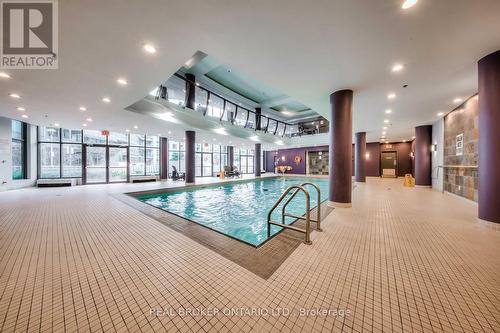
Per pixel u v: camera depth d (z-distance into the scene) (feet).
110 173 33.65
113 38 8.55
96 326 3.95
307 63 10.72
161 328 3.89
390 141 45.16
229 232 12.30
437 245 7.74
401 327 3.86
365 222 10.85
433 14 7.07
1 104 16.80
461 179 18.02
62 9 6.93
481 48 9.07
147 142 38.19
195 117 24.49
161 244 7.93
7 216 12.25
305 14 7.22
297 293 4.89
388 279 5.44
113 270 6.03
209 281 5.44
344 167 14.30
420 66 10.91
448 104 18.02
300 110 41.09
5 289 5.11
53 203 16.25
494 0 6.42
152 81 12.70
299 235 8.83
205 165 50.65
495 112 9.30
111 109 18.25
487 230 9.45
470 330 3.78
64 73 11.50
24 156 26.99
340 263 6.34
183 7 6.93
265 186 34.30
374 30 8.03
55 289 5.12
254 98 34.24
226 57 10.20
